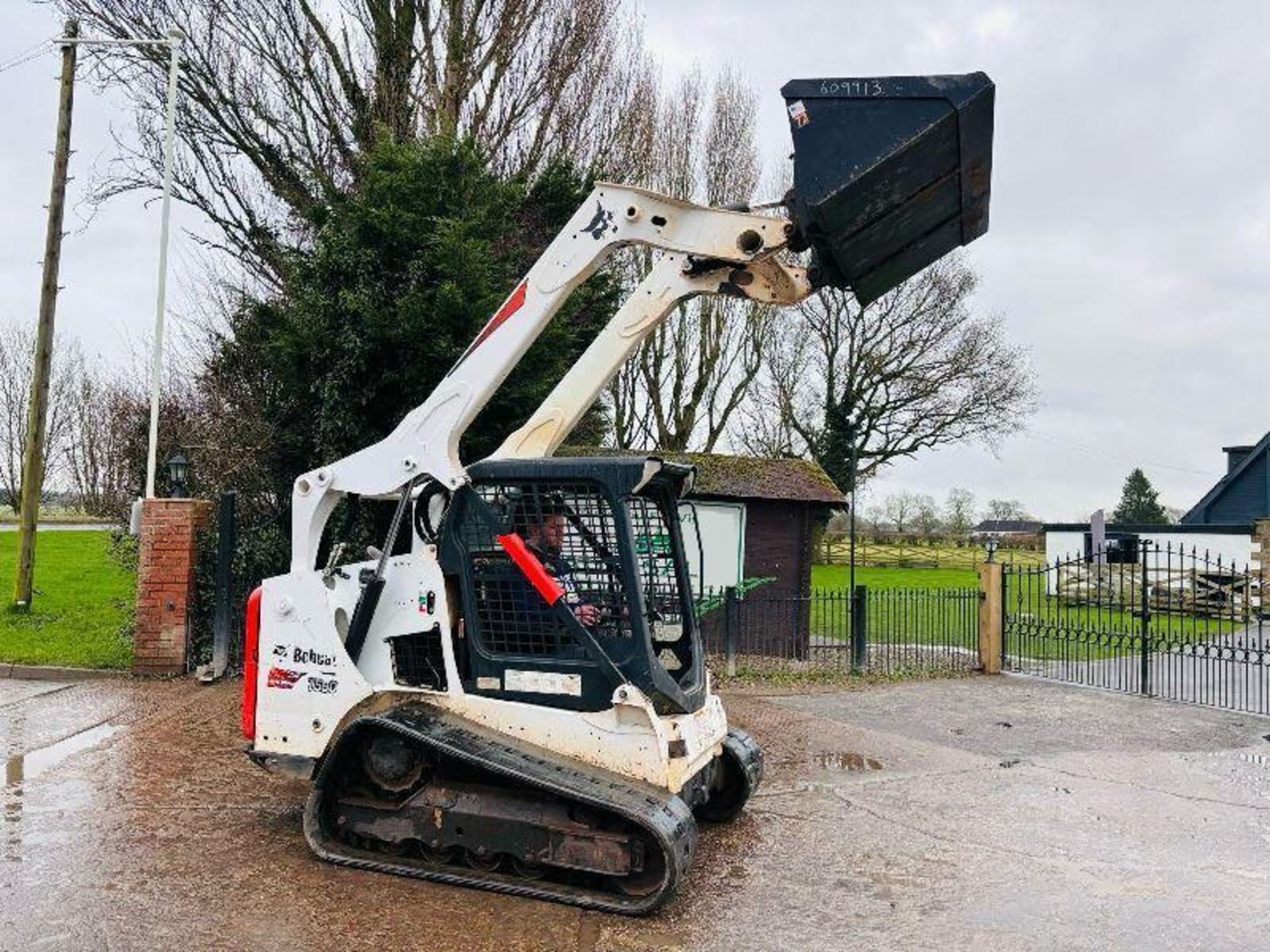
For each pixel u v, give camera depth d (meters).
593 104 19.97
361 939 4.49
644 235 5.76
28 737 8.04
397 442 5.71
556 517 5.38
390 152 13.38
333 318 12.23
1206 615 15.15
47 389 14.02
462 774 5.42
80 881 5.04
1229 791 7.73
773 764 8.26
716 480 15.16
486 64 18.39
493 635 5.40
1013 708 11.09
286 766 5.63
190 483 12.52
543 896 5.01
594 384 5.99
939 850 6.16
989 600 13.73
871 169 5.00
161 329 12.36
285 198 17.31
